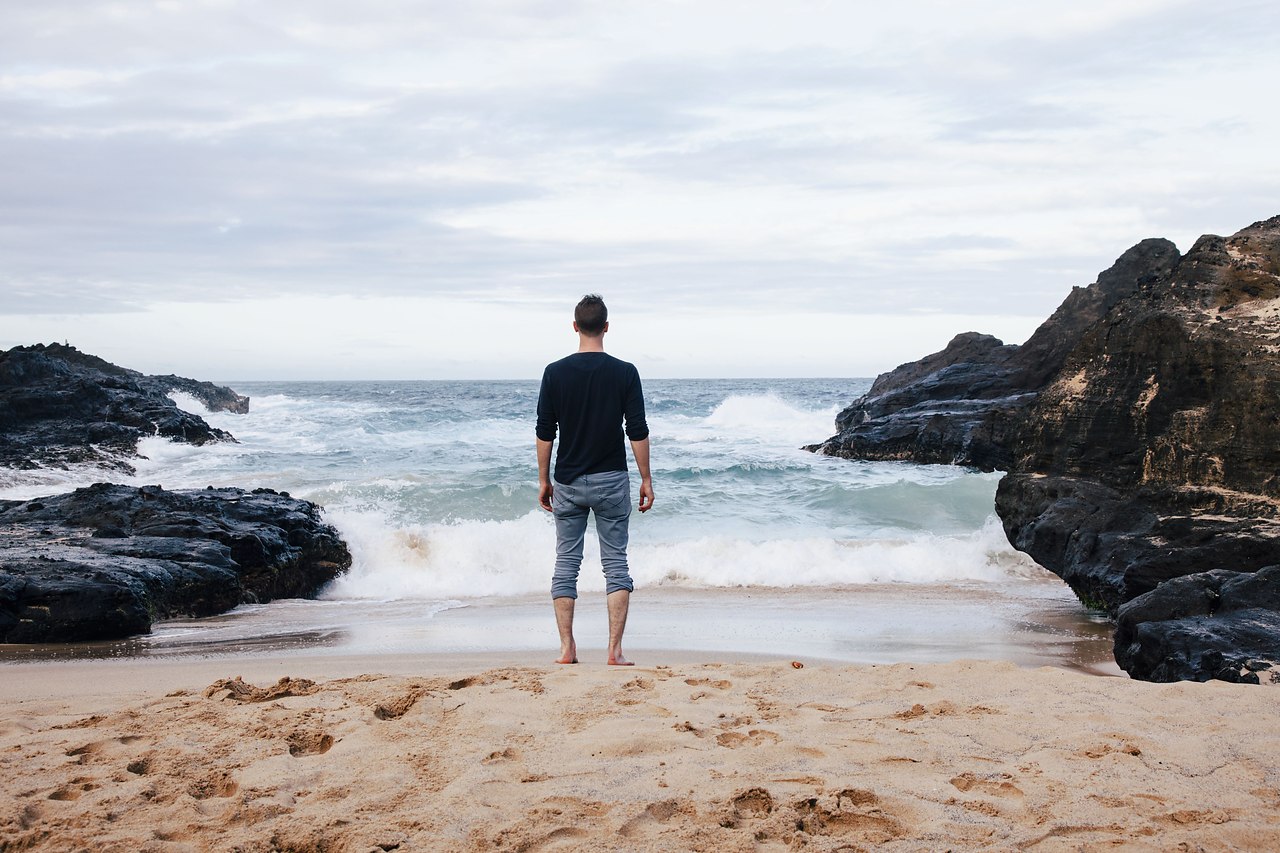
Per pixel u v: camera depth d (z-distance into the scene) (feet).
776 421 137.49
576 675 15.89
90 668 23.31
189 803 10.22
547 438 18.24
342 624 31.50
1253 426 30.04
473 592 40.09
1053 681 15.58
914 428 95.14
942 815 9.89
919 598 36.09
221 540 38.83
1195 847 9.15
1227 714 13.64
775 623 30.40
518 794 10.41
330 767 11.34
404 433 116.57
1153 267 96.02
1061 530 34.83
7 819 9.82
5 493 71.31
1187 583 24.35
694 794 10.32
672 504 61.16
